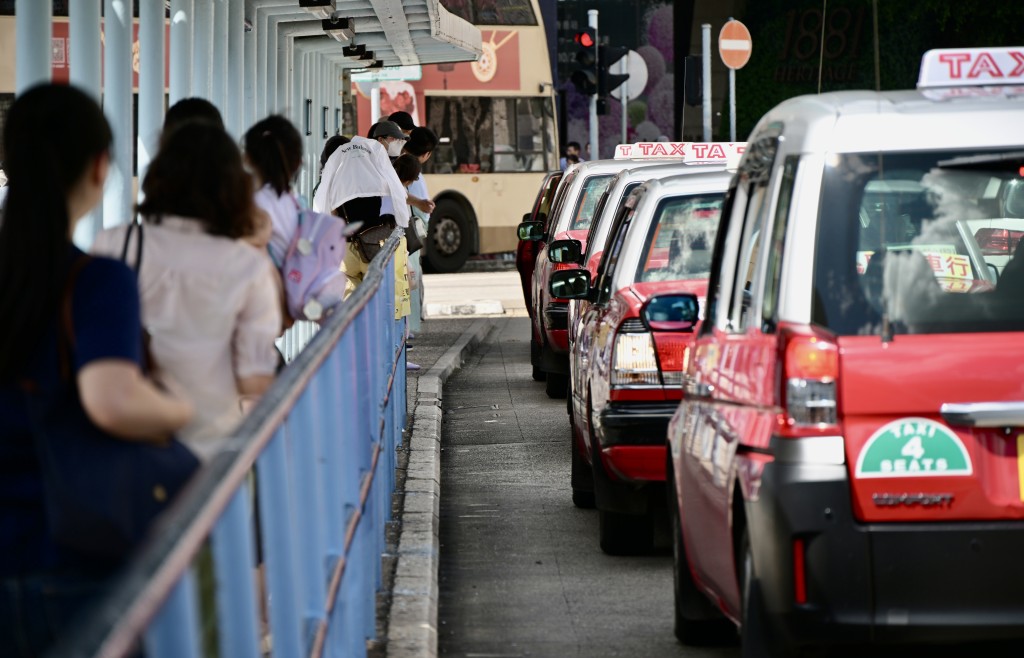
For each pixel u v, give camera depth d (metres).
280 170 11.05
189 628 4.28
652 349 13.88
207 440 7.83
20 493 6.09
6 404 6.04
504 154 59.75
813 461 8.04
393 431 16.75
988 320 8.22
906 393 8.03
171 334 7.87
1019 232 10.98
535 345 29.67
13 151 6.04
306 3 26.39
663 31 101.00
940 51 9.25
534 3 60.28
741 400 8.89
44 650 6.05
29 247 5.93
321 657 7.34
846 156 8.64
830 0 84.44
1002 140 8.68
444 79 59.12
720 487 9.02
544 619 12.33
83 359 5.86
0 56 39.56
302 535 7.48
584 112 101.19
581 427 16.20
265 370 8.12
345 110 58.62
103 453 5.99
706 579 10.02
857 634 7.97
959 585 7.97
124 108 16.16
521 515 16.81
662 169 21.14
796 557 8.02
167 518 4.18
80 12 14.73
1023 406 8.02
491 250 59.84
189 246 7.95
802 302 8.41
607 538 14.60
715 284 10.80
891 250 8.47
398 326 20.81
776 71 87.06
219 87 22.41
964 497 8.00
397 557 13.62
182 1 19.36
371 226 21.86
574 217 26.86
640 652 11.23
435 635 11.41
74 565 6.08
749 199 9.93
